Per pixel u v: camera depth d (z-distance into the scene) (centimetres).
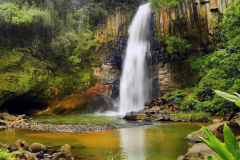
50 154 666
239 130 763
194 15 2219
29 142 841
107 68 2409
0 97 1798
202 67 2011
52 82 2058
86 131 1109
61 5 2306
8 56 1895
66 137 947
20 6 2070
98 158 625
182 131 1084
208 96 1551
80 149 729
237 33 1263
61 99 2097
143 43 2427
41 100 2022
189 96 1736
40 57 2073
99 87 2298
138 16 2547
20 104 2000
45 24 2070
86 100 2202
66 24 2288
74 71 2209
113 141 858
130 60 2447
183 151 694
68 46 2219
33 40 2039
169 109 1750
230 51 1252
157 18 2389
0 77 1823
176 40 2169
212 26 2123
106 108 2309
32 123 1394
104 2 2570
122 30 2514
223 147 135
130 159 613
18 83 1864
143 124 1343
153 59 2334
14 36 1956
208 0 2148
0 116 1435
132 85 2378
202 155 596
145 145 782
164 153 673
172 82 2173
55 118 1750
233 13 1270
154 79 2275
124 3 2620
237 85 1136
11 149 640
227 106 1292
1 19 1880
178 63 2191
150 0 2389
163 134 1004
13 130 1149
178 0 2278
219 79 1277
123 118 1714
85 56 2347
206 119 1460
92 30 2481
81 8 2444
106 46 2462
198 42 2189
